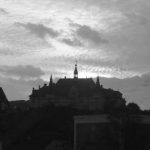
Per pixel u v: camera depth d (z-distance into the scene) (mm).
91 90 172250
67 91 178500
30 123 91500
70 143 75938
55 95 178250
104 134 63562
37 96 180250
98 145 63594
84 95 170250
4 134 90875
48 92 180625
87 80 182500
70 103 165750
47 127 85625
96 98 159875
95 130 64438
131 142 62188
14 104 170750
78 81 183750
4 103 150750
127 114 66688
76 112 95312
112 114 65812
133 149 62000
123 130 62750
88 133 64875
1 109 137750
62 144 76125
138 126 62906
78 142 65062
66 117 89500
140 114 70625
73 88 177125
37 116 94688
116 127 63312
